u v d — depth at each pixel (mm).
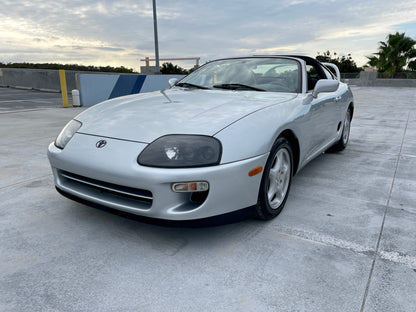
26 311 1355
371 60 30672
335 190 2773
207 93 2602
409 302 1420
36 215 2250
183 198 1732
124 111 2168
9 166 3406
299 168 2553
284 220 2205
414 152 4184
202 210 1713
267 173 1975
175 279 1573
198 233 2025
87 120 2148
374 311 1365
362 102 12234
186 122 1871
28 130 5570
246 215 1916
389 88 24922
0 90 17125
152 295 1460
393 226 2119
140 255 1777
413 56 28875
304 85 2742
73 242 1903
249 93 2584
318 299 1437
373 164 3607
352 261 1720
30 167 3377
